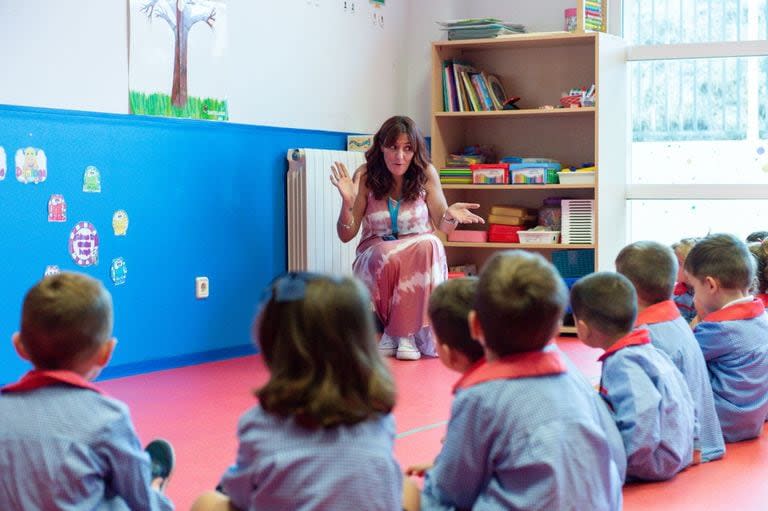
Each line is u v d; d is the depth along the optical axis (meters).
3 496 1.65
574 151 5.55
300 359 1.45
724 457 2.75
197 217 4.39
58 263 3.81
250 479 1.49
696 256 2.93
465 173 5.43
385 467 1.47
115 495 1.75
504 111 5.32
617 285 2.39
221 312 4.54
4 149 3.59
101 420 1.69
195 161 4.37
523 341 1.70
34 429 1.66
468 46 5.57
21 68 3.65
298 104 4.95
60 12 3.79
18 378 3.70
